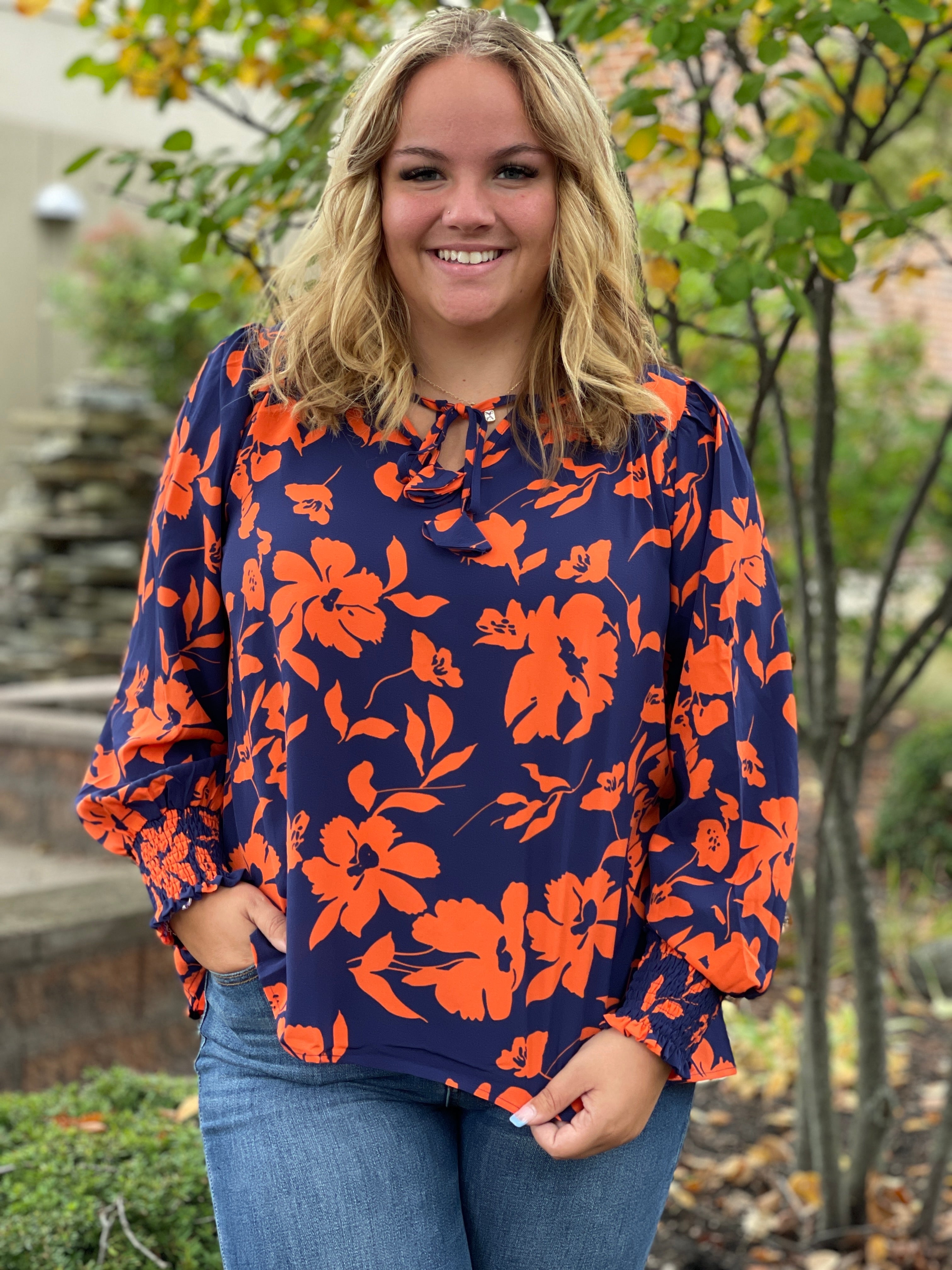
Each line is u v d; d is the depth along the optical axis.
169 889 1.55
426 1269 1.44
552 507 1.52
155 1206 2.15
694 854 1.54
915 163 4.88
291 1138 1.48
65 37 9.92
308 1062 1.50
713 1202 3.26
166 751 1.60
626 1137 1.48
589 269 1.55
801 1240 3.05
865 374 6.10
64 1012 3.33
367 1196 1.45
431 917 1.48
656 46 2.26
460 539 1.47
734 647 1.56
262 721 1.52
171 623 1.60
